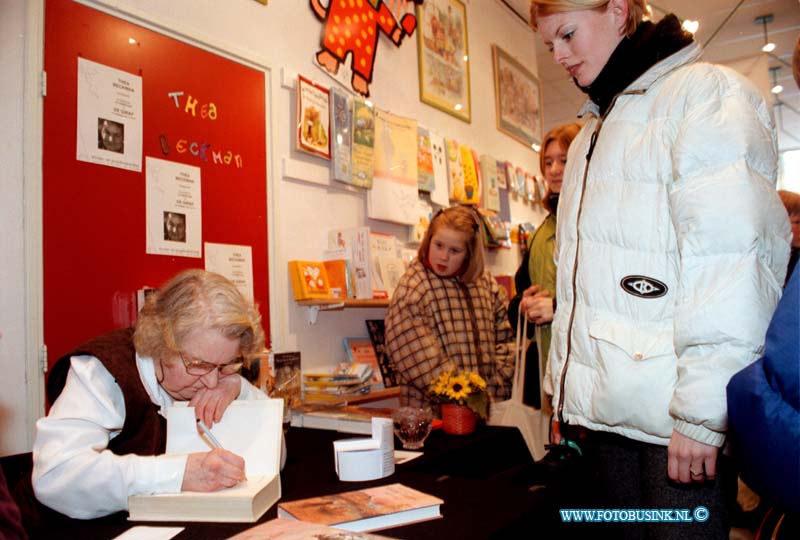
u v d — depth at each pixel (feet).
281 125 8.28
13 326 5.27
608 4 4.18
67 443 3.49
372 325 9.70
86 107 5.90
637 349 3.78
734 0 16.49
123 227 6.15
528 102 17.20
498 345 8.68
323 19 9.19
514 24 16.88
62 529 3.30
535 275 7.77
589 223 4.21
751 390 2.49
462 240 8.02
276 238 7.96
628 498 4.30
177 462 3.51
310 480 4.26
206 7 7.29
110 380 3.94
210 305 3.78
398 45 11.14
